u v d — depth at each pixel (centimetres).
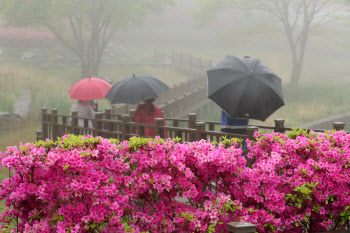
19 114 2159
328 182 457
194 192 443
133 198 453
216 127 2298
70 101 2486
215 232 449
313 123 2367
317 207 457
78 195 391
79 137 452
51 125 1421
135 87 1043
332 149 478
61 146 438
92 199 394
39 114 2225
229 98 693
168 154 462
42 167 400
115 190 411
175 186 450
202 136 758
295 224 454
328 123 2391
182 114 2203
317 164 464
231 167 463
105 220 397
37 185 404
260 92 697
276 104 721
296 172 470
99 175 410
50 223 399
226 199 436
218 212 428
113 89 1085
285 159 497
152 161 445
